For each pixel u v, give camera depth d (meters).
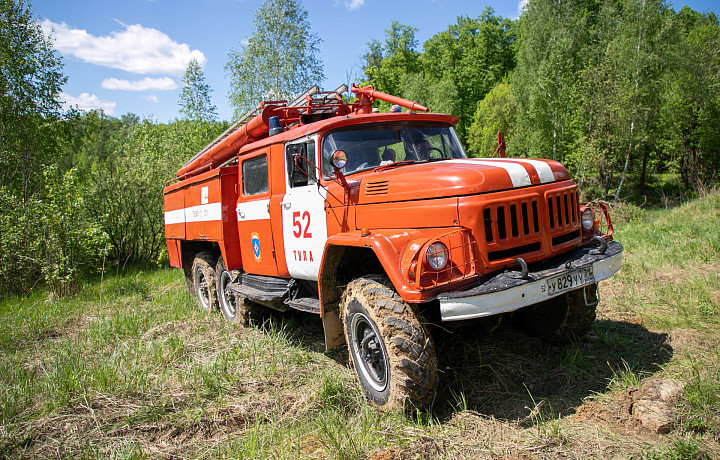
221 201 5.81
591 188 22.69
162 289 9.51
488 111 34.22
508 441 2.90
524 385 3.60
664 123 23.28
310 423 3.31
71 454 3.15
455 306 2.95
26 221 10.19
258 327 5.80
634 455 2.65
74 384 4.21
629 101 21.75
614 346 4.16
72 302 8.64
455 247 3.07
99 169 14.94
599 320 4.84
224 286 6.45
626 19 23.45
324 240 4.28
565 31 24.59
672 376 3.48
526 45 26.89
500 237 3.25
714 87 24.11
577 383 3.58
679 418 2.91
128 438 3.35
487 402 3.42
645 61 21.59
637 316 4.84
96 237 10.12
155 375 4.45
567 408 3.26
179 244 7.93
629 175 29.62
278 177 4.91
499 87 36.25
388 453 2.81
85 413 3.78
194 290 7.68
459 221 3.19
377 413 3.34
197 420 3.50
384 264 3.18
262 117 5.60
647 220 13.43
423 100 38.50
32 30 15.32
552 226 3.52
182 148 15.50
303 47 20.62
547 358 3.98
